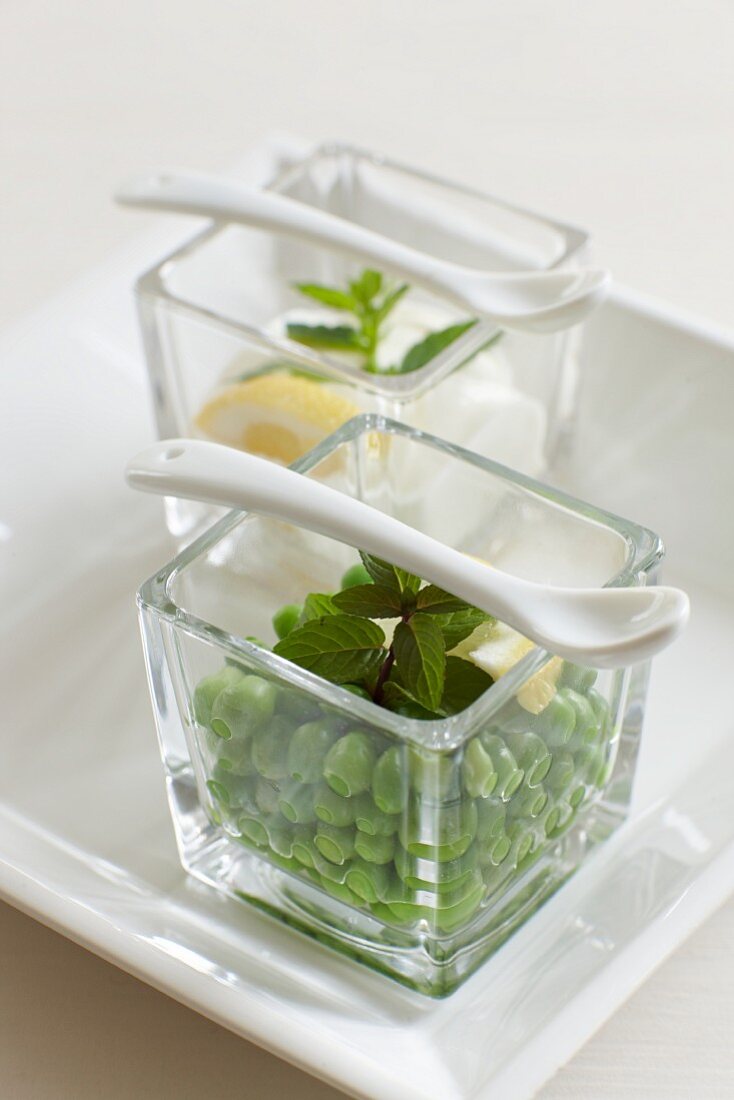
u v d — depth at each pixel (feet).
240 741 1.67
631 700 1.76
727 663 1.95
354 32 2.99
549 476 2.13
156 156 2.70
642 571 1.68
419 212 2.19
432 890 1.66
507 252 2.15
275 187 2.19
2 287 2.48
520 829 1.69
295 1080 1.74
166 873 1.79
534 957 1.74
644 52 2.91
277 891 1.75
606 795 1.80
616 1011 1.69
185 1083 1.74
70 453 2.10
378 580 1.71
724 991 1.80
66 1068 1.75
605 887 1.78
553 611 1.62
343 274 2.20
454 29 2.99
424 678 1.64
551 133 2.72
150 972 1.67
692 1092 1.74
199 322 2.02
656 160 2.64
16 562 2.02
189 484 1.71
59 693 1.94
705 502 2.06
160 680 1.72
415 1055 1.67
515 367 2.04
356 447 1.81
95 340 2.18
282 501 1.69
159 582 1.70
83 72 2.90
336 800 1.64
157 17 3.05
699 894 1.72
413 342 2.12
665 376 2.08
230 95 2.84
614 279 2.43
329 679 1.66
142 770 1.88
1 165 2.69
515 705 1.63
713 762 1.87
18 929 1.82
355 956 1.73
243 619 1.78
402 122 2.76
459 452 1.77
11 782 1.87
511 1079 1.62
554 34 2.97
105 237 2.55
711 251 2.48
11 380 2.14
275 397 2.00
